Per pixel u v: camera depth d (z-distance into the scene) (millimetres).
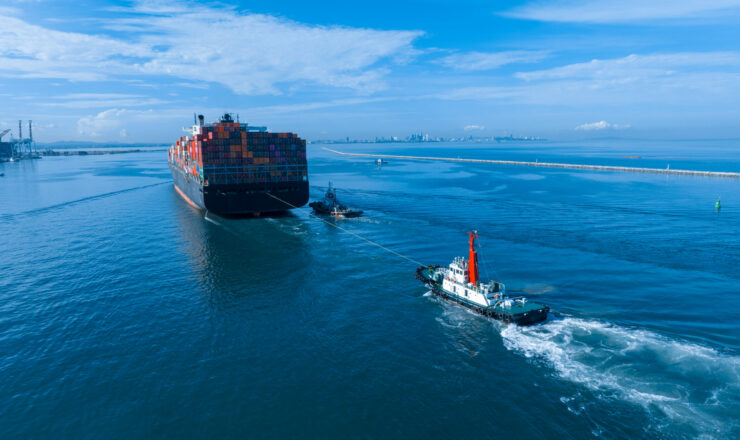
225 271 61625
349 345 40031
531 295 50406
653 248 68688
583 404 31109
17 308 48906
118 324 44781
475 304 46688
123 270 62500
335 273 60281
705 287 51531
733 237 74750
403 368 36125
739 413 29578
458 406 31172
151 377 35062
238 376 35125
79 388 33625
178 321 45375
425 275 56031
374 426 29234
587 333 41219
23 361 37562
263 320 45500
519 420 29656
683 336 40000
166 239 80875
